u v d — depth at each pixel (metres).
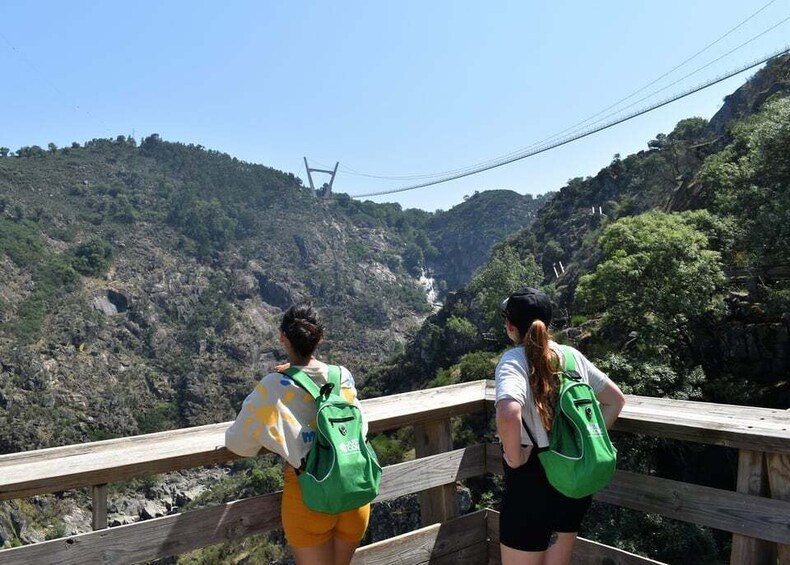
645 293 27.02
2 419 110.44
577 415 2.72
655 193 74.94
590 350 36.72
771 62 74.81
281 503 3.21
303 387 2.89
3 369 122.50
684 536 18.06
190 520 3.00
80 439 115.38
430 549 3.84
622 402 3.08
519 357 2.91
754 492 2.92
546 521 2.80
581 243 90.50
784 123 26.91
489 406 4.02
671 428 3.16
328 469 2.69
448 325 71.00
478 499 28.17
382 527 32.09
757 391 25.52
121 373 142.25
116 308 165.75
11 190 195.12
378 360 178.12
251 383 152.88
